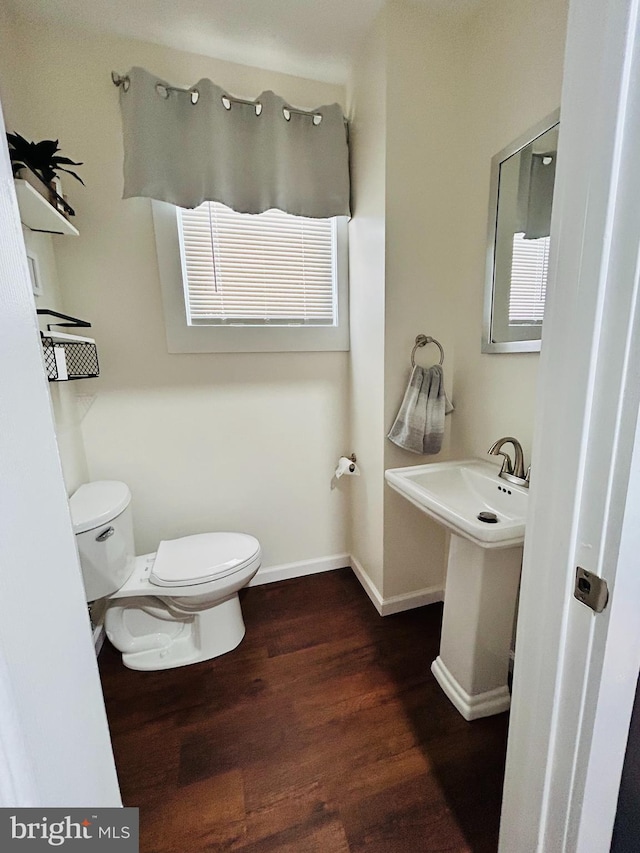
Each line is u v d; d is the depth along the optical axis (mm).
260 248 1702
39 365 441
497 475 1318
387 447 1606
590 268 436
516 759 659
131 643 1522
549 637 552
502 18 1229
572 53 440
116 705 1303
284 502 1977
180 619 1565
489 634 1200
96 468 1645
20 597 380
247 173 1516
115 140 1451
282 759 1112
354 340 1821
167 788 1042
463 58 1394
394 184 1403
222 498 1862
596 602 480
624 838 603
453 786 1033
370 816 968
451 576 1286
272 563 2018
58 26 1336
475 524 984
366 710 1264
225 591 1438
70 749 466
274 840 926
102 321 1551
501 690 1256
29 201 1038
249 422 1835
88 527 1270
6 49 1246
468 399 1541
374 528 1768
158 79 1349
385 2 1279
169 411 1703
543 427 534
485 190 1358
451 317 1583
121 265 1535
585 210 436
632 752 563
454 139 1442
